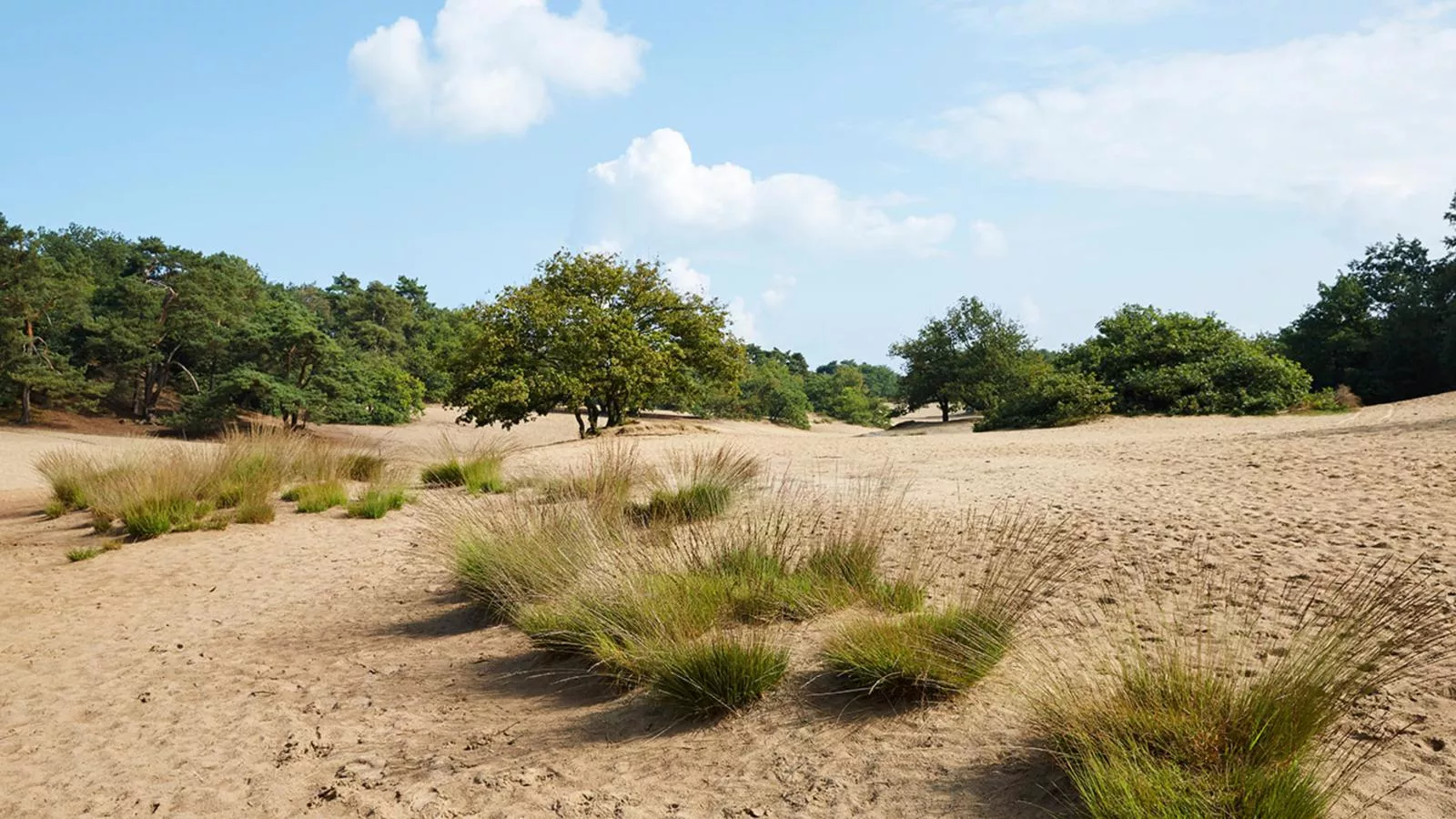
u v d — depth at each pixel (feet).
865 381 506.89
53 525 44.62
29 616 26.91
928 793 11.59
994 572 19.79
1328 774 10.64
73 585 30.86
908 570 20.76
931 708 14.24
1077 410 93.30
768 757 13.26
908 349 174.50
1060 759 11.63
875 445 67.36
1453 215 152.05
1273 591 18.30
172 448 54.24
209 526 40.42
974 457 52.11
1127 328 105.19
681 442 69.05
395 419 211.20
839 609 19.29
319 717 16.93
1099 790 10.32
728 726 14.55
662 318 107.34
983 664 14.79
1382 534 22.54
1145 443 56.85
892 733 13.52
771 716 14.69
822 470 47.39
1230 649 14.43
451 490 45.39
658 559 22.09
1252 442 50.44
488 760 14.17
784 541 23.18
